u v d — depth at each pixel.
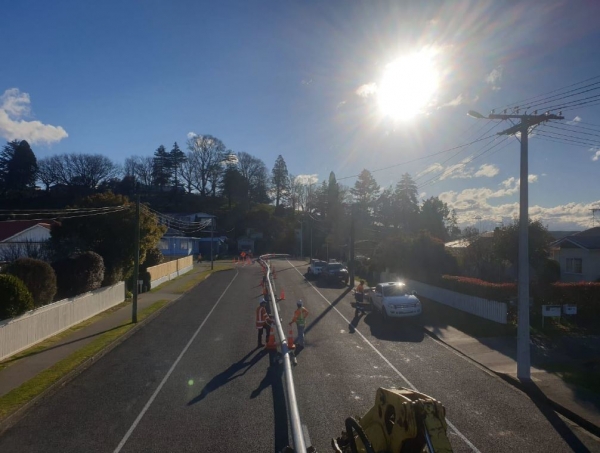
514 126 14.82
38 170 90.69
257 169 126.75
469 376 14.23
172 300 32.94
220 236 102.62
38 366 15.45
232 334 20.89
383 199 93.25
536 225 31.86
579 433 9.88
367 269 48.50
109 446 9.21
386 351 17.56
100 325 23.05
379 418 7.10
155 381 13.80
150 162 113.75
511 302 21.81
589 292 21.91
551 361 15.70
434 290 30.00
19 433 10.01
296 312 18.34
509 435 9.73
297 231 102.06
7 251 33.94
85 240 31.66
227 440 9.38
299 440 8.09
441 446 5.86
